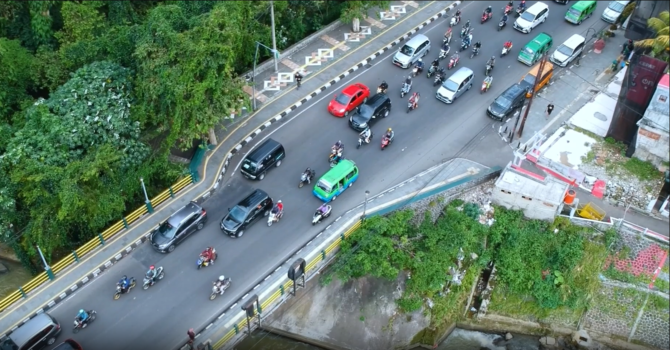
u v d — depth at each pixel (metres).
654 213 40.56
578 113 46.84
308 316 37.41
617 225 39.44
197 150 41.16
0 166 34.59
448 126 45.34
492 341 40.81
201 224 37.59
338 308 37.94
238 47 43.12
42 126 36.12
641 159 43.25
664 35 39.75
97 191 35.69
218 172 40.78
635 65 40.28
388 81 48.84
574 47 50.53
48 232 35.25
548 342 40.72
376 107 44.38
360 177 41.09
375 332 38.41
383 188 40.38
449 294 39.41
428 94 47.94
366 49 51.44
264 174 40.75
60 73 42.19
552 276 39.66
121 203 36.53
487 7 56.81
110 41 41.16
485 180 41.59
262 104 45.78
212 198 39.56
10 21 47.09
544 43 50.28
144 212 38.00
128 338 32.78
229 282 34.72
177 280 35.28
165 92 37.06
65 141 35.50
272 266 35.88
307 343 38.22
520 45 52.88
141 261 36.09
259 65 48.38
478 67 50.59
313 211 39.00
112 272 35.53
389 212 38.50
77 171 34.62
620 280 39.62
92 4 46.09
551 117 46.59
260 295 34.34
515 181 40.34
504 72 50.16
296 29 51.06
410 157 42.75
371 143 43.69
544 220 40.53
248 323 32.62
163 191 39.44
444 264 38.16
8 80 41.34
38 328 31.70
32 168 34.00
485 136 44.66
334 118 45.41
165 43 37.53
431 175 41.38
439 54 50.91
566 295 39.31
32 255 36.41
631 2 53.94
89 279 35.09
